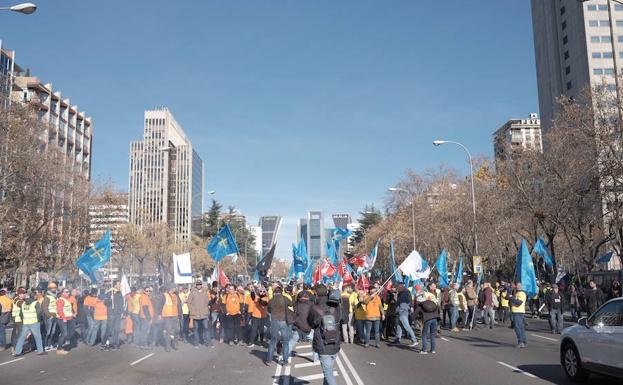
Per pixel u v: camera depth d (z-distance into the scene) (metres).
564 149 30.86
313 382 10.91
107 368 12.76
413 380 10.87
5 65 72.50
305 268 31.66
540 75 107.19
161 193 141.25
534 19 110.44
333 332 8.46
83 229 45.81
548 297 20.88
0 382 11.02
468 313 23.28
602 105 28.44
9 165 33.97
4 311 17.38
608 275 33.31
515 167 34.06
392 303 18.42
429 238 51.34
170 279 54.31
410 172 54.75
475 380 10.80
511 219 38.91
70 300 17.86
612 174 27.45
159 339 18.17
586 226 34.31
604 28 92.81
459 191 47.44
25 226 37.34
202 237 100.06
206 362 13.76
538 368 12.24
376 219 109.50
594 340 9.96
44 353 15.77
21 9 16.91
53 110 94.25
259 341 18.88
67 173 42.16
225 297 18.64
